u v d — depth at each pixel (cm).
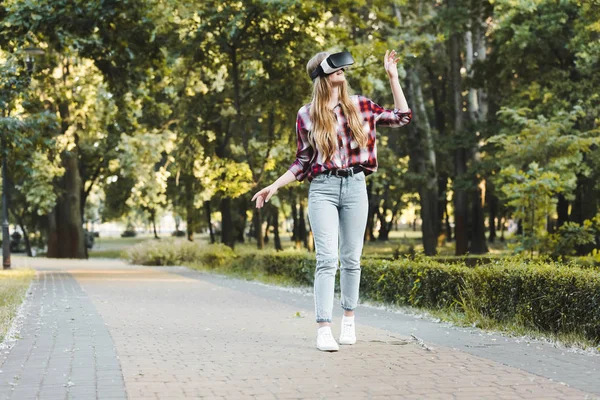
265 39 2145
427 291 954
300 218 4072
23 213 4434
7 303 1029
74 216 3653
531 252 1423
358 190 596
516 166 2072
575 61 2350
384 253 3372
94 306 1014
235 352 591
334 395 435
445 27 2872
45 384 466
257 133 2945
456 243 3369
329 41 2202
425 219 3228
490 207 4984
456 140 3158
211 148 2722
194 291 1336
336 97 590
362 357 564
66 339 670
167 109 2442
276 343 640
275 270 1673
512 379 481
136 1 1603
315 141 585
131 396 431
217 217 4731
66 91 2947
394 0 2269
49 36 1641
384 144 3250
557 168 2031
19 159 1634
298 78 2161
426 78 3866
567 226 1393
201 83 2612
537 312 729
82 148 3691
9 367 528
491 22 3275
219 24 2039
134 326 775
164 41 1788
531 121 2017
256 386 459
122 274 2020
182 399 424
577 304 671
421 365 531
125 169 3000
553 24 2452
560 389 450
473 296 830
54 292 1301
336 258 598
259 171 2564
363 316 896
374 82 2475
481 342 653
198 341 655
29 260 3212
